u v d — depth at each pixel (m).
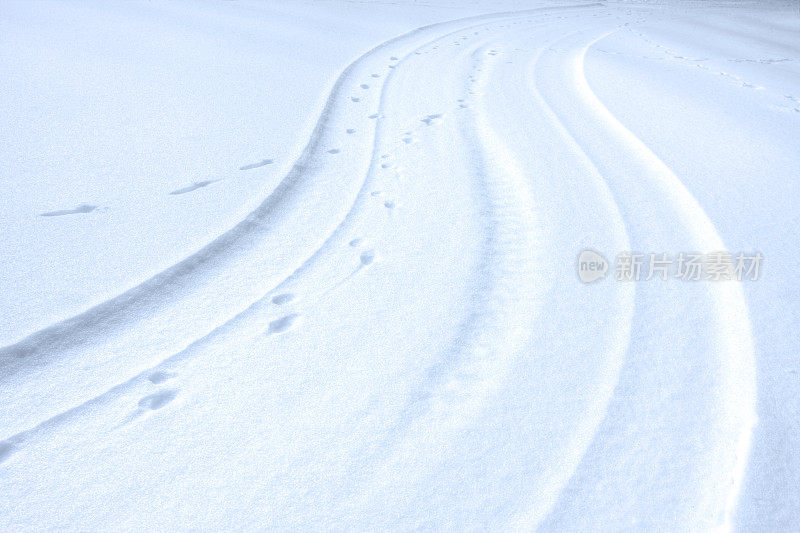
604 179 3.07
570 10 12.07
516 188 2.97
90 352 1.78
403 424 1.55
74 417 1.56
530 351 1.81
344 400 1.63
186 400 1.62
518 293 2.10
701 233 2.49
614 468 1.41
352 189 2.97
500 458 1.44
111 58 5.31
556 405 1.61
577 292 2.09
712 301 2.03
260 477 1.40
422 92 4.91
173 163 3.19
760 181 3.05
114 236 2.42
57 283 2.09
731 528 1.27
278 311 2.00
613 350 1.81
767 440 1.49
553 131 3.88
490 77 5.55
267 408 1.60
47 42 5.71
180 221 2.56
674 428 1.53
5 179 2.90
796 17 12.46
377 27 8.08
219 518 1.30
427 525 1.27
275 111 4.17
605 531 1.26
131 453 1.46
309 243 2.44
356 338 1.87
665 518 1.29
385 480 1.39
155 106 4.12
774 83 6.15
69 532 1.27
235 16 7.89
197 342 1.84
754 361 1.75
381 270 2.24
